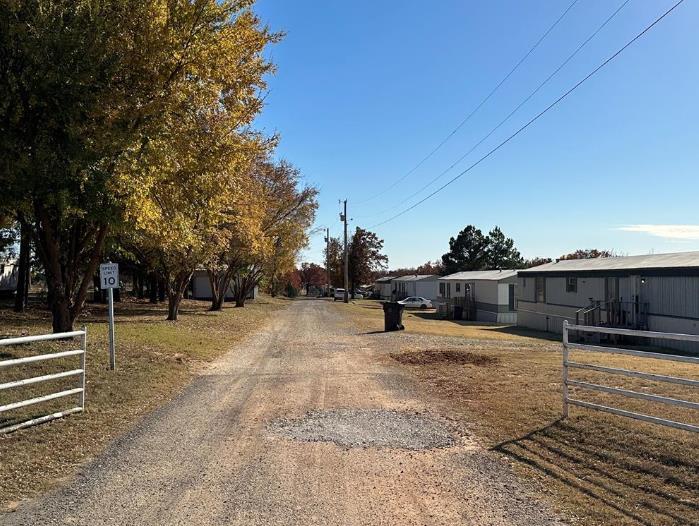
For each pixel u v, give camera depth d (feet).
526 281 110.32
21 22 32.78
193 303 144.25
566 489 16.89
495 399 28.99
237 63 44.27
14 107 33.35
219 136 43.70
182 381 36.09
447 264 258.98
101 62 34.99
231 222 84.28
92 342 45.73
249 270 135.03
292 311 135.44
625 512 15.08
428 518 15.15
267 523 14.88
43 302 108.78
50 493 16.93
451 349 52.31
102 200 35.19
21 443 21.50
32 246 82.23
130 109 36.32
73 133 33.37
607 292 83.10
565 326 24.62
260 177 120.06
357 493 16.97
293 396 31.55
